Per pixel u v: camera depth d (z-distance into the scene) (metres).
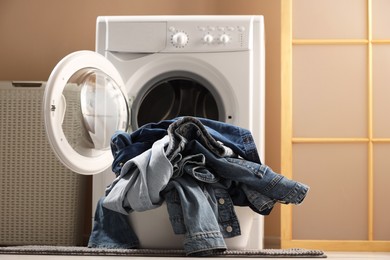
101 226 2.38
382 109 3.80
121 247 2.31
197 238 2.08
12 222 3.91
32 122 3.89
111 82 3.39
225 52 3.50
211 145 2.22
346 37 3.82
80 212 4.01
